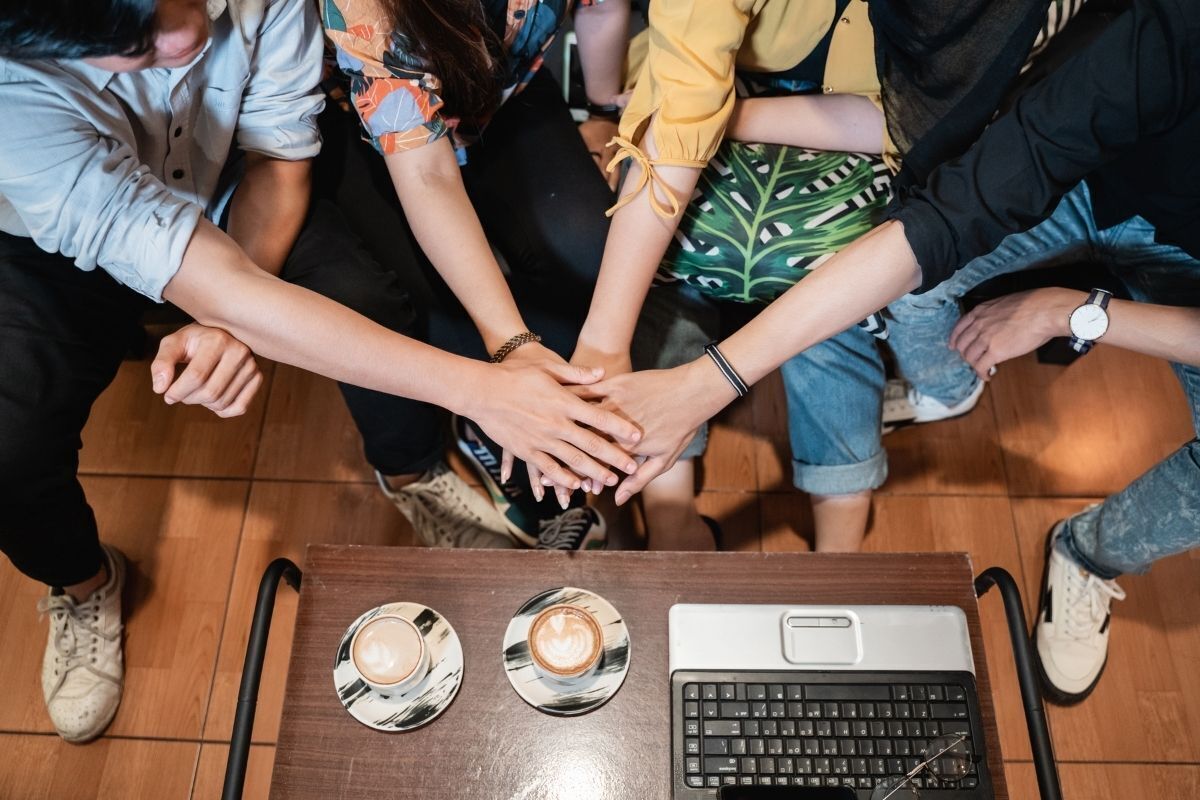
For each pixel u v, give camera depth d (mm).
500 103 1631
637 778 1172
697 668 1211
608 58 1725
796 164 1617
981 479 1973
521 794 1161
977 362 1571
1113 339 1445
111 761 1740
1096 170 1461
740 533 1937
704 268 1615
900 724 1183
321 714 1200
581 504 1873
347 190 1701
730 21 1389
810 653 1218
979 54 1355
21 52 1004
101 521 1926
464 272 1486
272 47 1401
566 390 1352
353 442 2004
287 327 1270
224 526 1930
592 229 1650
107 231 1233
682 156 1427
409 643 1197
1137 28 1156
